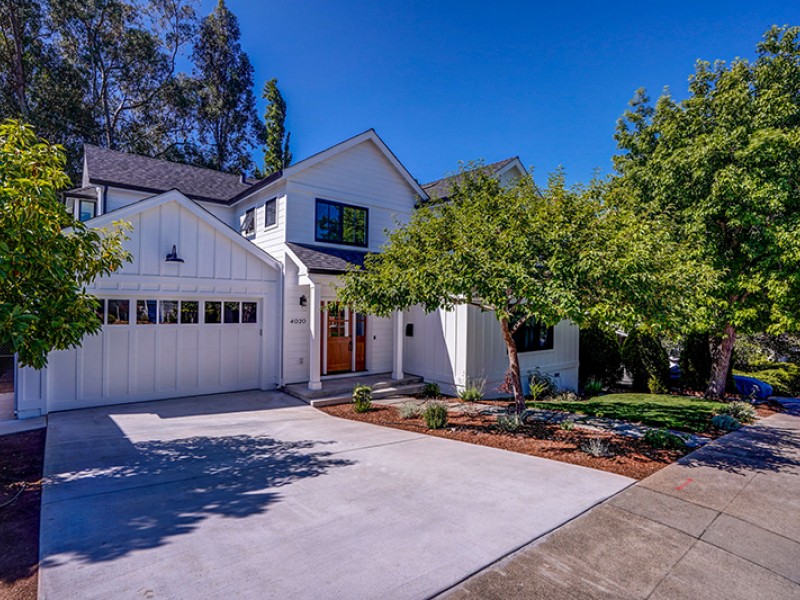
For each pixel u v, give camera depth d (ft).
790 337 54.90
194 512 13.35
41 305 15.40
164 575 9.87
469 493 15.03
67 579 9.64
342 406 31.68
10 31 80.18
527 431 24.14
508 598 9.29
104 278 29.22
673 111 36.01
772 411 32.89
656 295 19.01
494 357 38.81
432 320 39.29
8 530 12.19
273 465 18.10
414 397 36.01
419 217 26.86
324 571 10.14
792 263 28.99
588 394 42.29
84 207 47.60
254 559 10.61
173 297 32.40
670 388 44.01
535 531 12.26
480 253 20.04
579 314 18.53
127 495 14.70
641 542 11.80
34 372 26.73
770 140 28.04
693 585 9.87
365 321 41.52
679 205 33.83
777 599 9.43
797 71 31.65
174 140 107.04
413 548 11.25
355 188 41.75
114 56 92.94
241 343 35.78
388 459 18.98
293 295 36.58
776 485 16.29
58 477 16.46
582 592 9.53
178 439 22.22
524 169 48.29
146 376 31.45
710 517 13.44
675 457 19.63
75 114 86.02
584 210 20.40
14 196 13.82
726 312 33.01
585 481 16.33
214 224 33.55
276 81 111.24
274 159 111.24
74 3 84.07
